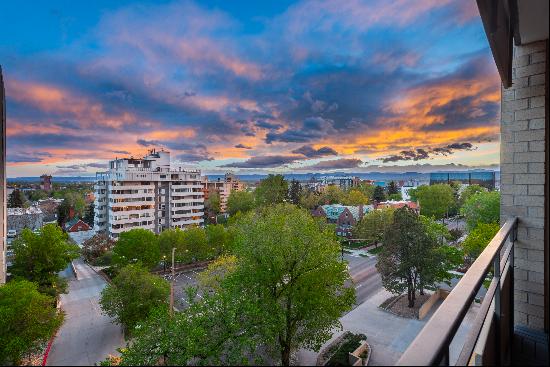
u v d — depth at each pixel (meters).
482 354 1.95
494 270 2.55
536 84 3.91
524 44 4.02
